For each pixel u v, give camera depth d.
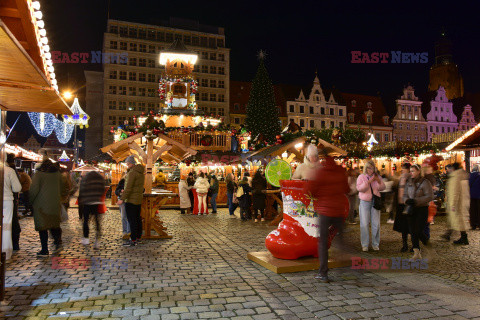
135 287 4.39
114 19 63.66
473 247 7.16
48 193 6.17
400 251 6.74
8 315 3.48
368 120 71.06
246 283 4.58
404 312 3.57
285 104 67.44
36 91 4.27
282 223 5.80
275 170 9.37
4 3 3.28
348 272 5.09
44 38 3.70
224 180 21.56
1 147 4.35
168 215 14.68
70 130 29.70
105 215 14.02
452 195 7.48
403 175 6.68
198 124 25.55
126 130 18.31
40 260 5.89
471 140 11.14
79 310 3.62
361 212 6.83
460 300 3.91
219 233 9.18
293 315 3.50
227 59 69.44
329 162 4.73
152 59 65.06
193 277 4.86
